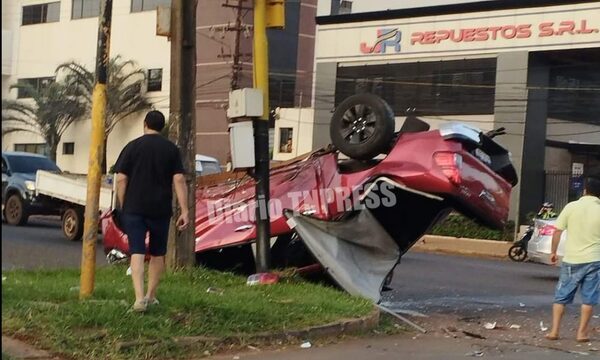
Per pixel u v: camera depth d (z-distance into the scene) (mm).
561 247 15680
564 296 8719
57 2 46875
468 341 8375
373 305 9156
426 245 26859
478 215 10086
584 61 32344
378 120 9984
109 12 7770
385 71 35625
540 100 31906
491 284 14898
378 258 10422
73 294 7922
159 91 43969
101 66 7766
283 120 39531
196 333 7090
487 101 32625
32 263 13047
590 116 32156
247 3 43969
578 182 30609
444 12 33750
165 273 9883
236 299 8352
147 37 44562
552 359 7570
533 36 31328
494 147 10797
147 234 7992
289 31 46250
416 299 11922
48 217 24984
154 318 7086
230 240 10586
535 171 31750
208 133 45250
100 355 6344
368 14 35969
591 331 9445
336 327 8023
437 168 9570
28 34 47625
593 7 29766
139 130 44438
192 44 10258
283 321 7812
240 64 41938
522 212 31109
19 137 48062
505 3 31938
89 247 7785
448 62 33781
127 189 7262
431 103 34219
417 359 7238
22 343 6445
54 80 45844
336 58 37094
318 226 9812
